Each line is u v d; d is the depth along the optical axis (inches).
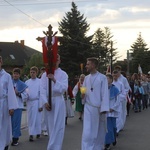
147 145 392.2
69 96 583.5
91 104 314.7
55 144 322.0
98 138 319.6
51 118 325.7
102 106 310.7
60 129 323.0
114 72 463.8
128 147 380.5
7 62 1844.2
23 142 411.2
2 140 315.6
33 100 433.4
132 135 463.2
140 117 687.7
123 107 510.6
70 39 2079.2
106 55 3093.0
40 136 456.4
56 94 322.3
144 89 901.8
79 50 2068.2
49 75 316.5
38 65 1990.7
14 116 390.6
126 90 520.1
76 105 641.0
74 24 2101.4
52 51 315.3
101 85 314.2
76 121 621.9
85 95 317.7
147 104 938.1
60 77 325.1
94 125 314.0
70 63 2043.6
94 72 318.3
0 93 311.4
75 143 399.9
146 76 991.6
